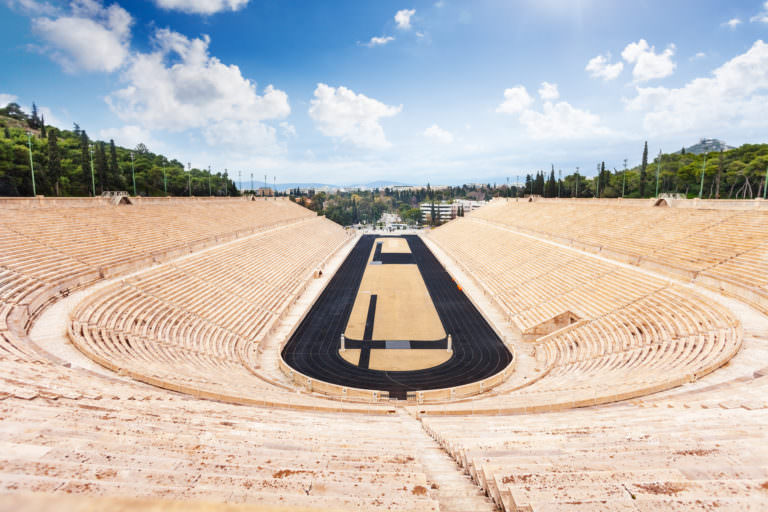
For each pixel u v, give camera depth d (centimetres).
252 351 3036
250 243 5606
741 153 8544
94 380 1405
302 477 657
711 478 630
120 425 860
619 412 1268
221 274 4069
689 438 862
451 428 1180
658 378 1719
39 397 1017
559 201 7619
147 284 3173
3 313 2078
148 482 579
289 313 4050
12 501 124
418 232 13688
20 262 2691
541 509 539
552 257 4756
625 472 649
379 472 709
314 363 3028
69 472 570
